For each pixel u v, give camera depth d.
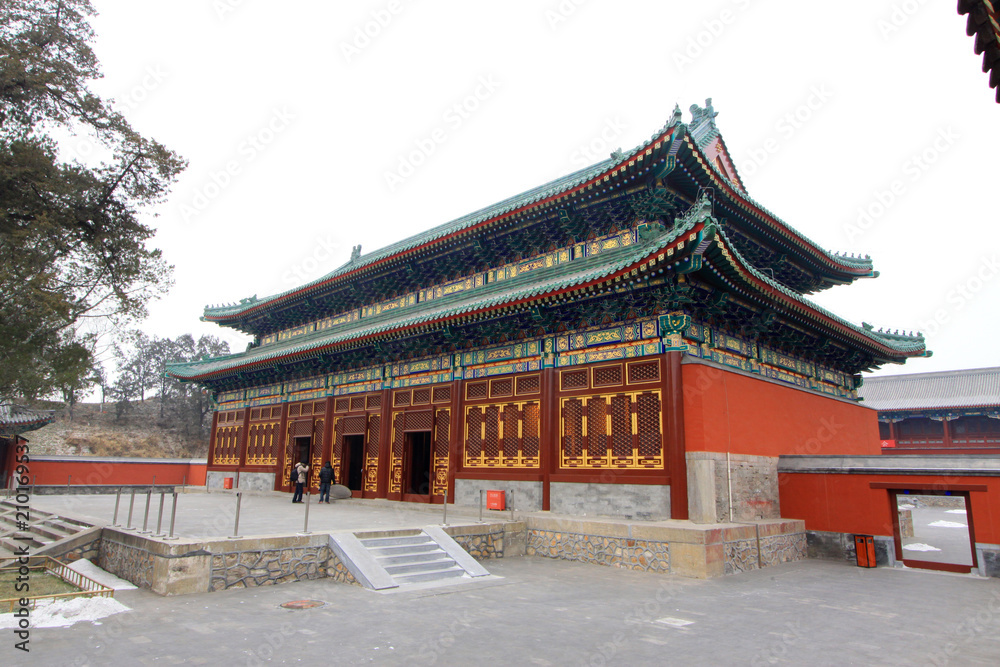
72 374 17.98
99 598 13.68
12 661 9.83
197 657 10.19
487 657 10.38
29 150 17.77
